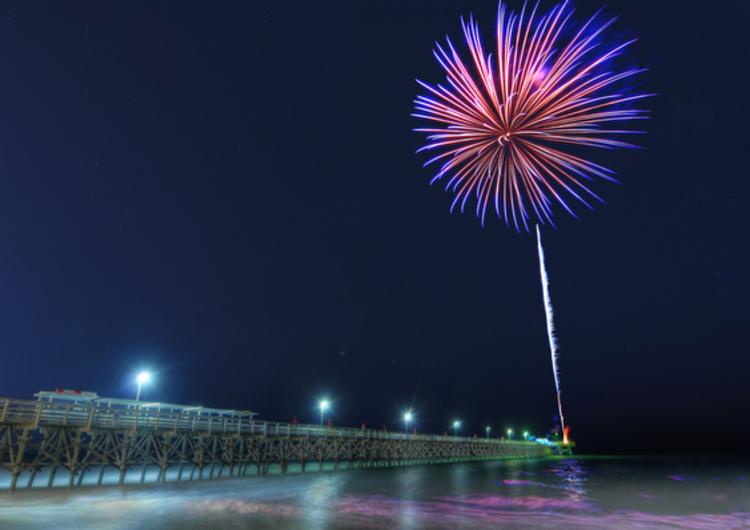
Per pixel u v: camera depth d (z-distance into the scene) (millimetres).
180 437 38750
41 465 30078
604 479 55438
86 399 38656
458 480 50656
